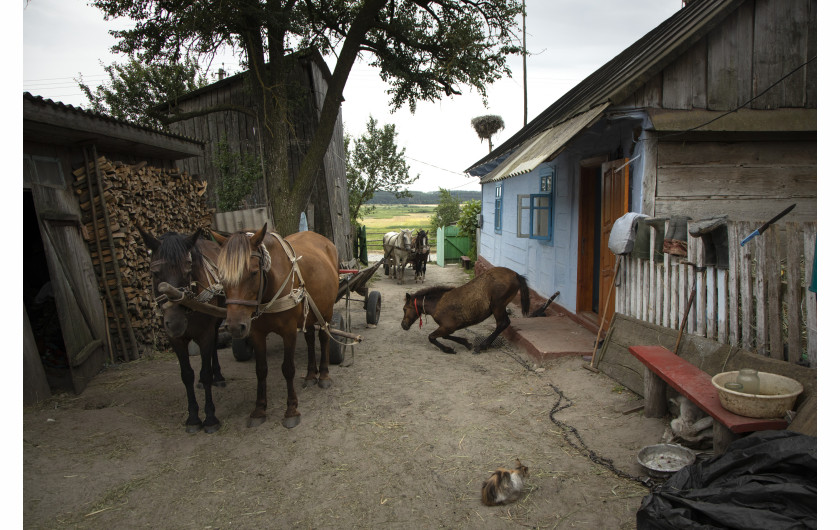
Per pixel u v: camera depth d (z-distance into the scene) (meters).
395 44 10.92
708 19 5.39
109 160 6.73
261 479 3.53
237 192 12.26
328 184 12.81
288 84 9.98
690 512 2.38
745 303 3.89
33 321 6.06
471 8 10.31
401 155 22.53
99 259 6.10
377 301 8.53
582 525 2.91
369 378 5.75
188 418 4.34
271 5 8.80
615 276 5.75
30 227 6.20
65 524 3.01
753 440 2.58
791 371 3.42
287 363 4.42
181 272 3.82
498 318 6.95
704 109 5.58
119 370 5.92
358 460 3.78
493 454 3.82
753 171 5.76
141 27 9.19
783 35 5.67
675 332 4.63
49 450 3.86
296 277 4.47
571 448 3.88
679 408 4.04
